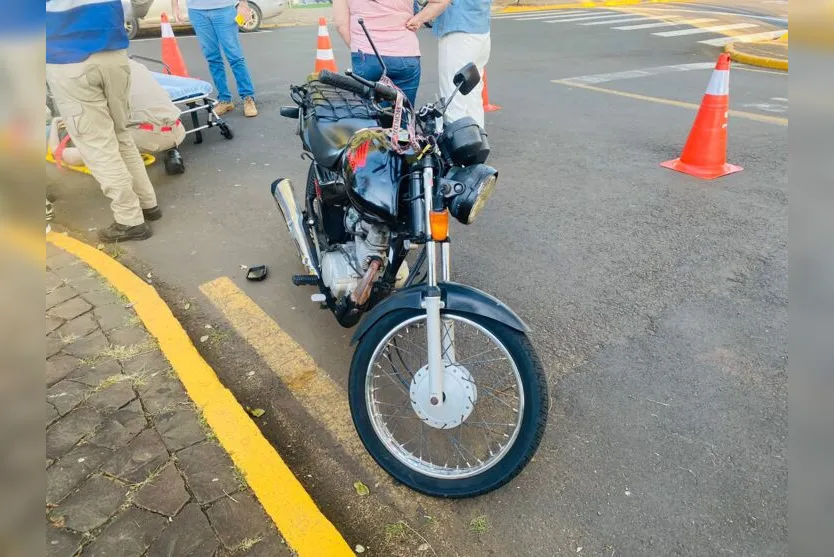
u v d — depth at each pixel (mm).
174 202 4809
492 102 7504
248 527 2084
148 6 9914
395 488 2357
